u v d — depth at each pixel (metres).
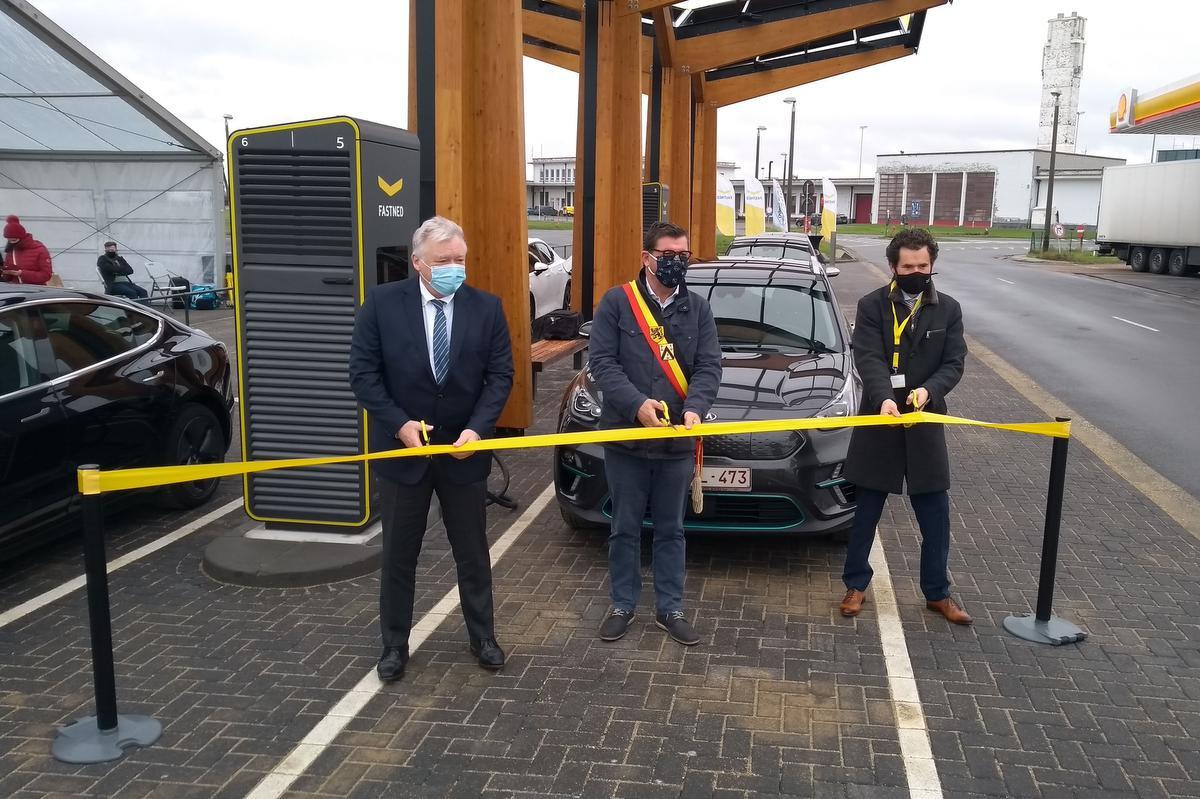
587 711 3.55
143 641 4.16
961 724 3.45
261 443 5.22
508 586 4.79
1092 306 20.20
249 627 4.31
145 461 5.64
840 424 3.93
